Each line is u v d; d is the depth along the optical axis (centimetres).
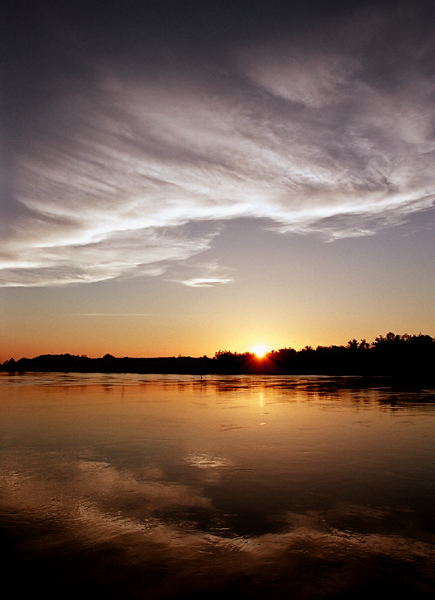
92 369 11338
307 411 1733
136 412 1720
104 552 515
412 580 452
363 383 3797
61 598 419
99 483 783
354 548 525
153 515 631
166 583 447
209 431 1285
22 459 958
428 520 611
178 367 10950
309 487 757
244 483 782
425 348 7631
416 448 1056
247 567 480
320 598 419
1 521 610
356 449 1046
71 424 1427
